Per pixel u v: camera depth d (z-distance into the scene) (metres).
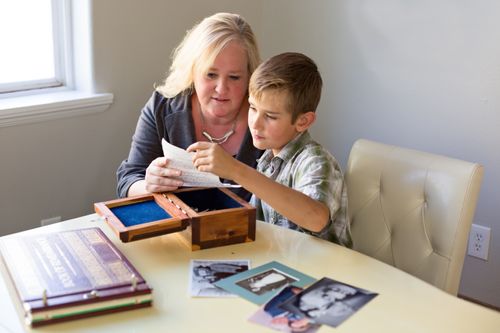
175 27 2.53
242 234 1.43
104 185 2.50
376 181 1.74
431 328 1.13
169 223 1.36
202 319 1.13
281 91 1.49
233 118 1.91
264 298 1.20
